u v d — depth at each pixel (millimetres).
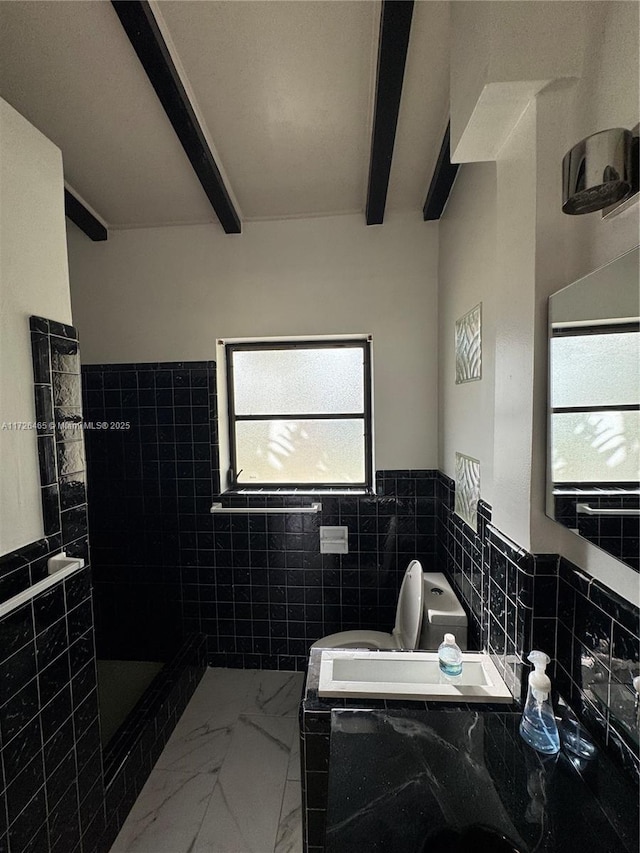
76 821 1088
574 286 786
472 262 1418
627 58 672
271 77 1229
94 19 1051
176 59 1164
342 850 612
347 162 1620
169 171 1658
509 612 995
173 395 2094
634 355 622
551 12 804
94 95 1282
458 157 1089
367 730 857
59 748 1033
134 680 2035
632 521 632
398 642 1729
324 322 2020
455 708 931
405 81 1238
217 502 2107
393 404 2018
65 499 1071
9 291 917
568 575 863
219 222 2021
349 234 1984
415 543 2045
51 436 1020
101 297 2098
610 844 620
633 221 669
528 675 904
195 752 1597
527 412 929
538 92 854
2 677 866
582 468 764
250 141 1498
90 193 1790
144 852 1237
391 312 1989
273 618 2119
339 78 1234
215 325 2061
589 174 637
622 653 690
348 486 2186
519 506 968
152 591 2170
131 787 1372
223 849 1243
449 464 1776
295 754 1584
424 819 657
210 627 2152
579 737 776
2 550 883
